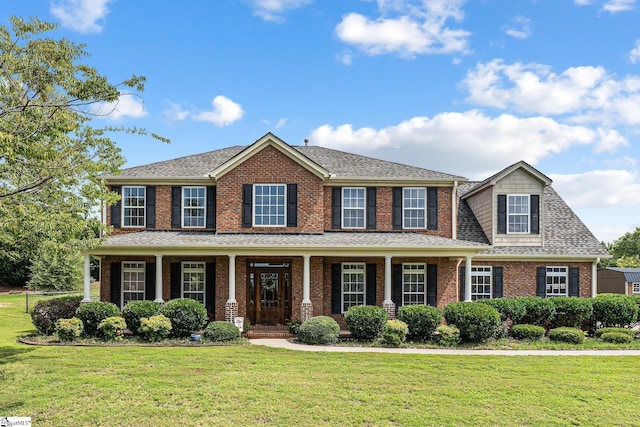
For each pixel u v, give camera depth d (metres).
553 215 26.03
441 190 23.42
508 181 23.94
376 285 22.25
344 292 22.23
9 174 12.60
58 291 45.28
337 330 18.20
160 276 20.19
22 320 26.20
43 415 9.80
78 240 15.02
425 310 18.28
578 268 23.78
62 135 12.07
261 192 22.42
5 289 53.69
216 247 19.95
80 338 17.94
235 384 11.92
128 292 21.89
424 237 22.00
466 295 20.59
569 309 20.02
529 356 15.78
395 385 12.10
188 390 11.41
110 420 9.59
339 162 24.98
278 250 20.41
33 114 11.23
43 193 13.17
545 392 11.72
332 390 11.59
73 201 13.84
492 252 23.34
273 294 21.75
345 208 23.23
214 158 25.48
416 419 9.86
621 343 18.36
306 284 20.31
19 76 11.28
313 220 22.36
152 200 22.89
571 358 15.53
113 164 13.93
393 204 23.27
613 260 63.00
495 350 16.97
